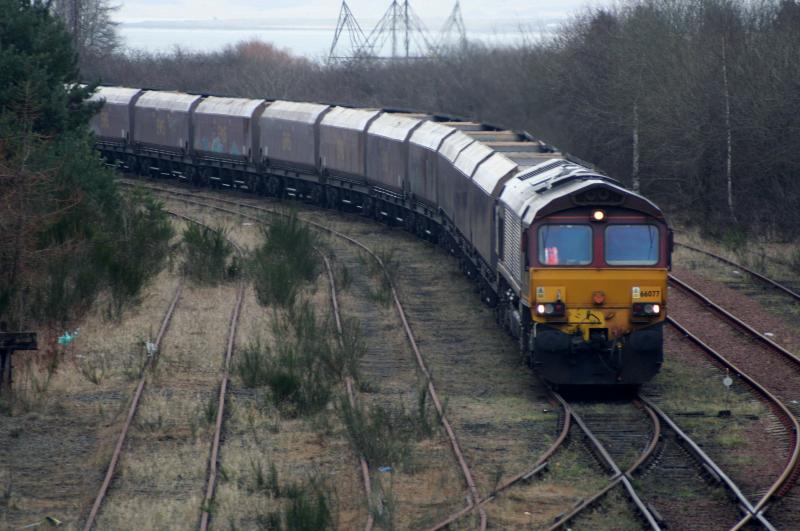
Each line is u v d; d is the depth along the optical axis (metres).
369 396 65.94
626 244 64.62
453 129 118.56
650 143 154.38
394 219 139.88
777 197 132.62
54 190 90.56
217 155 177.75
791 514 46.47
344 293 97.31
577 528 45.22
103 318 83.75
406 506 48.31
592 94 177.25
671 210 149.62
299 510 45.00
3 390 63.84
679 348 77.38
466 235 97.75
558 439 56.66
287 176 164.75
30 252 82.00
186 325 83.69
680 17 162.50
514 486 50.31
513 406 64.00
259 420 61.03
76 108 116.75
